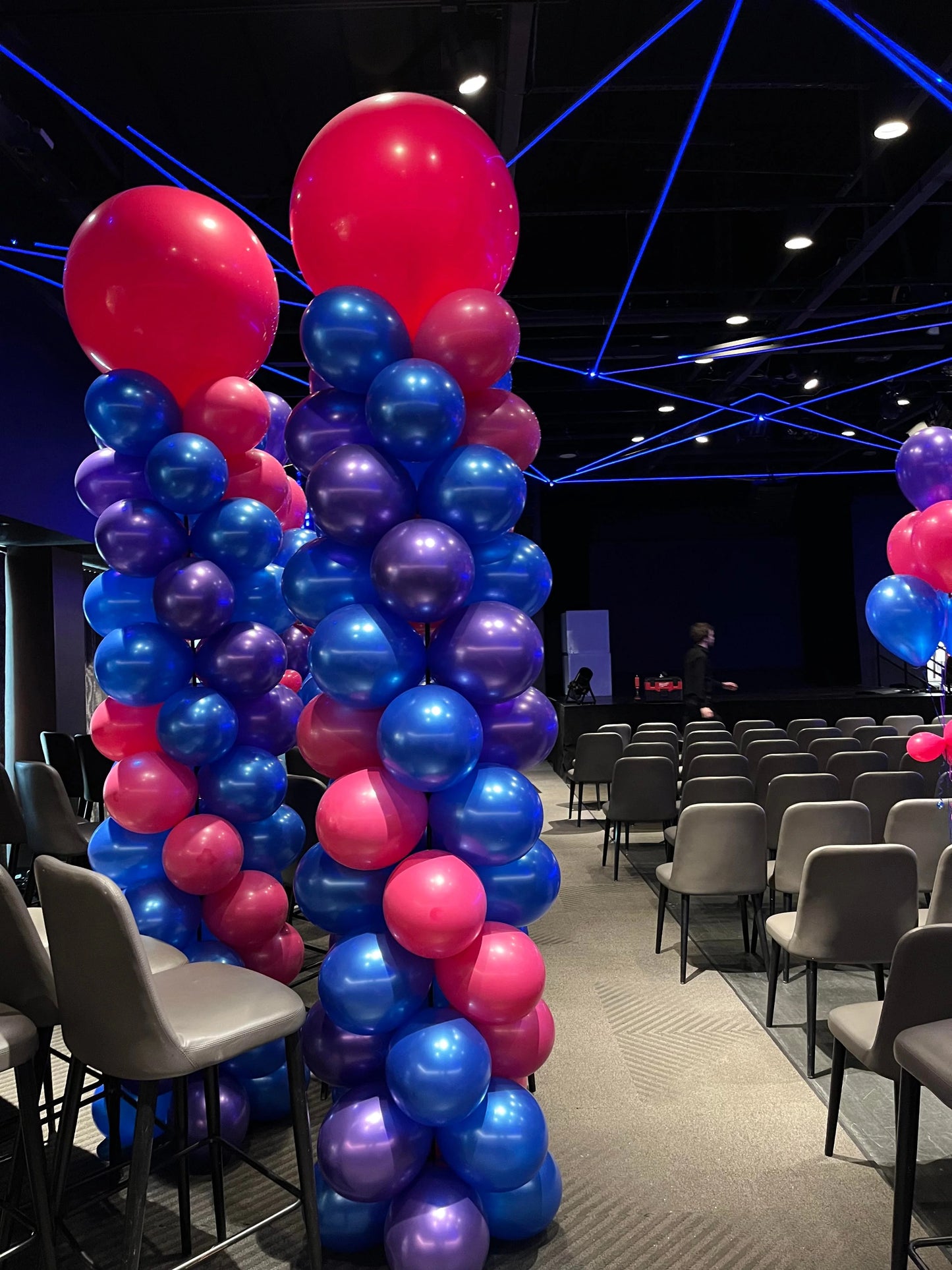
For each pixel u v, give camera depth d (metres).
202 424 2.58
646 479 15.48
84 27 4.46
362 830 1.94
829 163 5.89
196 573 2.54
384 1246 2.08
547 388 10.89
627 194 6.36
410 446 1.97
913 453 3.32
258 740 2.82
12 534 6.84
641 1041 3.33
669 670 18.62
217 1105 2.24
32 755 7.54
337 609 2.07
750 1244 2.14
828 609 18.00
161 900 2.56
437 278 2.08
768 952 3.93
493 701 2.06
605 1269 2.07
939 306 7.99
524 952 2.01
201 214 2.49
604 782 7.43
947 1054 1.66
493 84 4.78
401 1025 2.03
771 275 7.96
